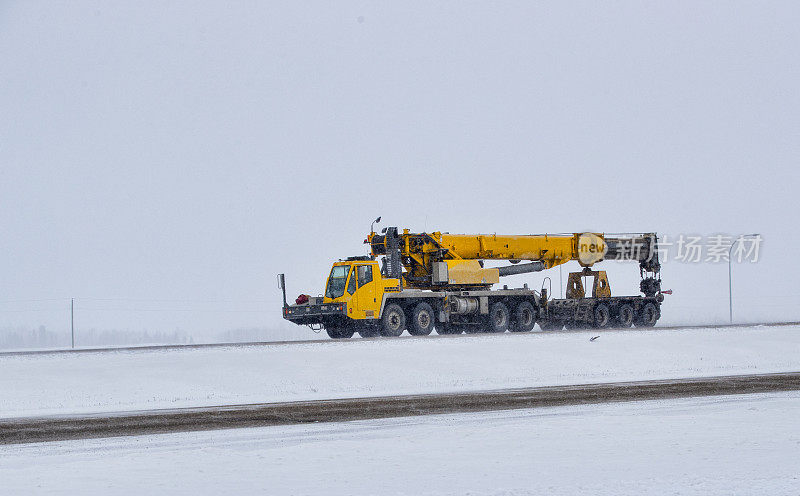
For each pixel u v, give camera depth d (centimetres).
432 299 5894
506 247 6438
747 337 5569
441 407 2992
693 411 2827
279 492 1702
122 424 2659
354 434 2447
